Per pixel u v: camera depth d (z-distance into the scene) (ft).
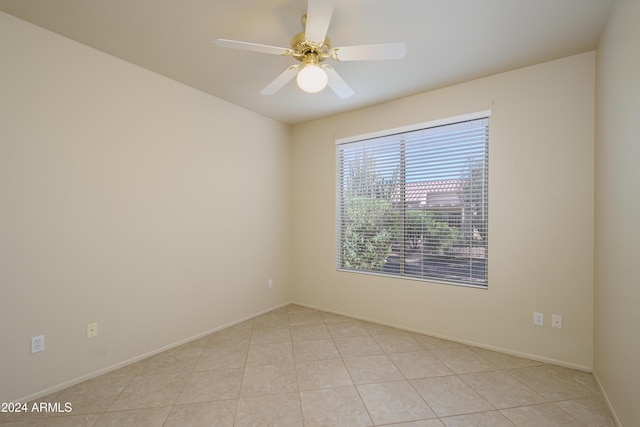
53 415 5.70
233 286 10.66
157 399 6.21
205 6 5.65
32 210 6.23
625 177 5.00
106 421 5.53
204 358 8.07
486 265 8.68
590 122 7.20
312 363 7.78
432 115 9.44
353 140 11.35
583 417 5.63
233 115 10.68
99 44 6.98
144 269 8.12
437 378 7.02
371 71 8.14
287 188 13.05
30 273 6.19
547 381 6.85
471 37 6.62
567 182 7.47
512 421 5.53
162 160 8.55
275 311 12.15
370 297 10.92
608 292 5.90
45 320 6.38
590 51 7.18
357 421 5.54
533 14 5.83
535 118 7.85
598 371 6.68
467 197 8.98
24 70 6.13
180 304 8.97
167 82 8.67
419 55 7.36
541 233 7.80
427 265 9.75
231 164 10.62
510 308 8.22
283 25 6.25
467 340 8.89
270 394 6.40
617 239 5.36
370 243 11.07
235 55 7.45
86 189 7.02
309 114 11.77
